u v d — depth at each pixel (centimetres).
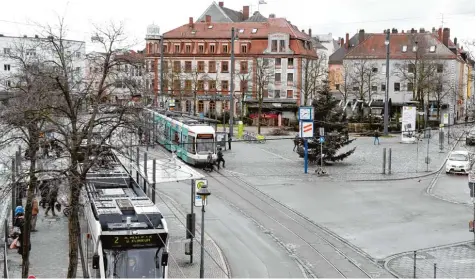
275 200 4072
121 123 2341
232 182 4669
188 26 10219
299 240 3145
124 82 2605
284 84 9781
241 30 10038
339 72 11806
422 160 5809
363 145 6888
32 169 2358
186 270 2617
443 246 3030
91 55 2861
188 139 5425
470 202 4047
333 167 5356
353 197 4181
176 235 3203
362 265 2731
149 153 5647
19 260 2697
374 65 10606
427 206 3928
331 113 5334
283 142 7212
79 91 2658
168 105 8381
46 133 2589
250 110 9738
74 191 2194
